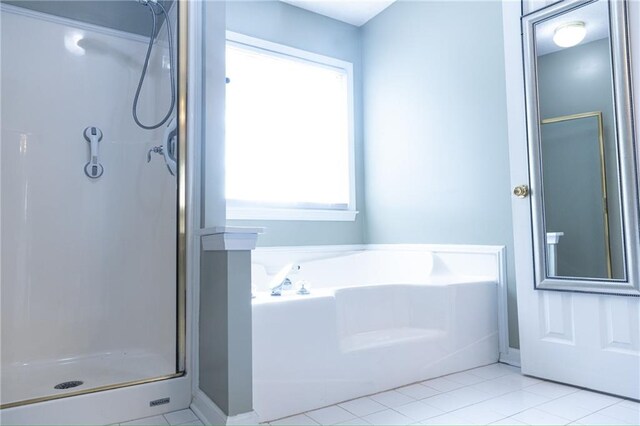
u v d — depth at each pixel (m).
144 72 2.30
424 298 2.05
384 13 3.18
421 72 2.84
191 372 1.73
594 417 1.53
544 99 2.03
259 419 1.49
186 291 1.76
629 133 1.74
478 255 2.39
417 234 2.82
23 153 2.15
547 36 2.03
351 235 3.25
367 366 1.78
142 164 2.35
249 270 1.51
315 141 3.15
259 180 2.88
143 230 2.28
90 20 2.30
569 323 1.90
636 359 1.69
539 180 2.02
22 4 2.15
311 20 3.18
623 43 1.76
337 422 1.51
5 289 2.04
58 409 1.49
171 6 2.10
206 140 1.79
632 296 1.71
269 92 2.97
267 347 1.55
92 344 2.19
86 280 2.21
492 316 2.24
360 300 1.90
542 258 2.00
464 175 2.51
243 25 2.86
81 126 2.29
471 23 2.51
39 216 2.15
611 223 1.80
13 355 2.03
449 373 2.04
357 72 3.38
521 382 1.93
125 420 1.59
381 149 3.17
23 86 2.17
